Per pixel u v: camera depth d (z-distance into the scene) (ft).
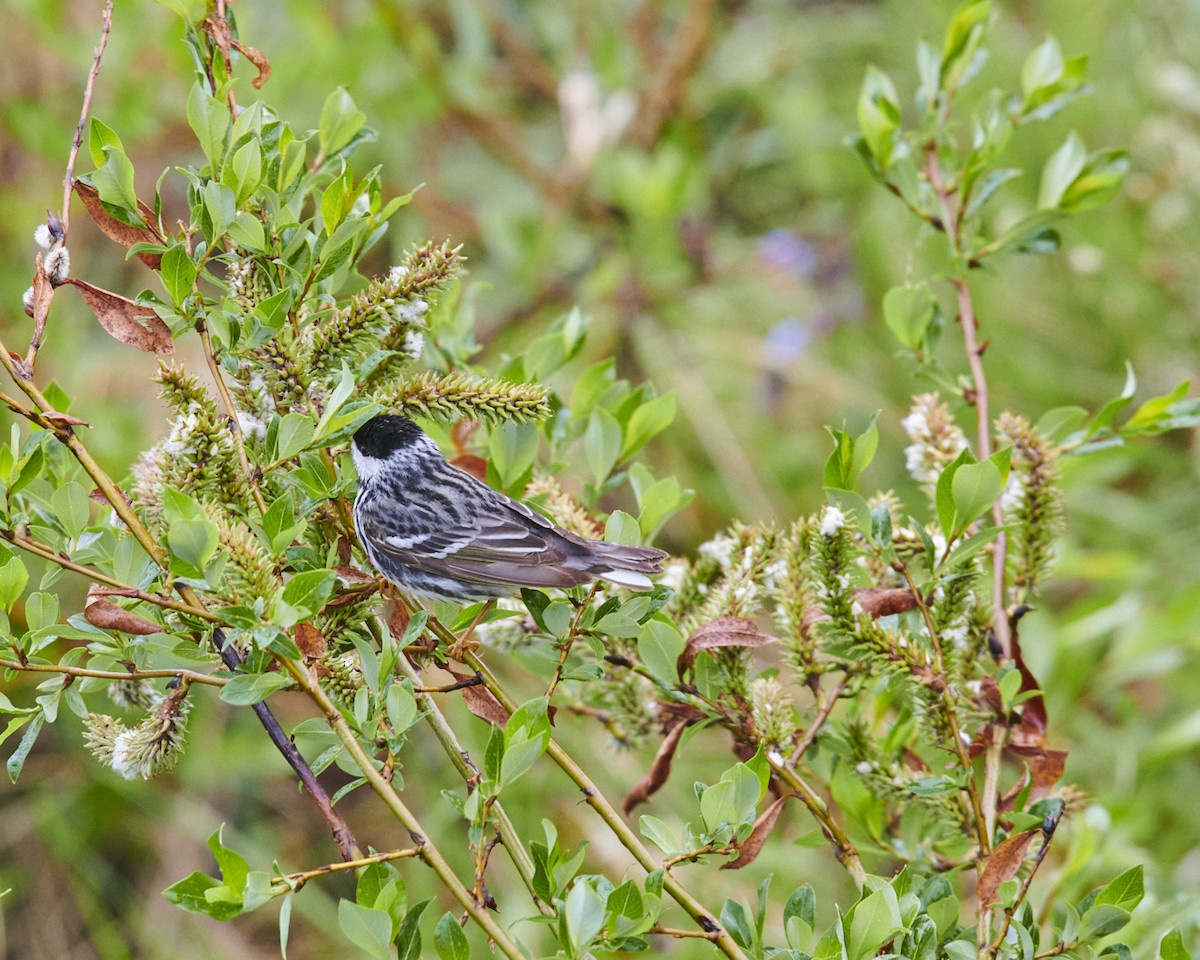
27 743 17.49
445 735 18.17
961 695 20.42
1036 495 21.17
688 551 41.68
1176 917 22.85
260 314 18.28
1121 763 32.48
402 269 19.22
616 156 43.32
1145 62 42.04
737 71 46.75
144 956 36.24
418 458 23.84
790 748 20.22
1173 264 41.37
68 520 17.99
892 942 18.04
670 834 17.83
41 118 39.65
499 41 49.21
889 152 25.72
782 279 45.34
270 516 16.84
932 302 24.30
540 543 20.90
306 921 37.37
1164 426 22.25
